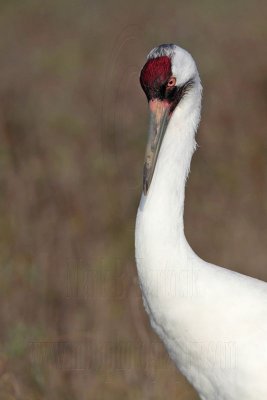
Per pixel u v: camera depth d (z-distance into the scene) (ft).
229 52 68.18
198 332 25.46
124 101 54.03
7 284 40.01
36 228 44.42
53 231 44.39
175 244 25.21
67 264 41.32
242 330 25.25
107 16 83.46
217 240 46.14
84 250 43.60
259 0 83.30
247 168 53.21
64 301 39.40
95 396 34.19
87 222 46.44
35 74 69.46
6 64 72.38
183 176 25.66
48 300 39.55
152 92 25.22
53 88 66.18
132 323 37.27
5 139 53.21
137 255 25.41
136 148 52.80
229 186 51.42
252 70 63.21
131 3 85.35
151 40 69.67
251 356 25.13
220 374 25.64
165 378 34.68
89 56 73.00
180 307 25.30
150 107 25.30
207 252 45.21
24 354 35.40
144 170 25.04
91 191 49.21
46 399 33.71
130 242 44.55
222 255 44.62
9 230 44.24
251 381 25.25
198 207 49.06
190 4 82.99
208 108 57.77
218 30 73.36
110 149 52.85
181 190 25.54
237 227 46.83
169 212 25.21
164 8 81.56
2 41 79.87
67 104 62.69
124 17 80.18
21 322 37.55
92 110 60.44
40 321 37.88
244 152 54.13
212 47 68.90
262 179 51.96
